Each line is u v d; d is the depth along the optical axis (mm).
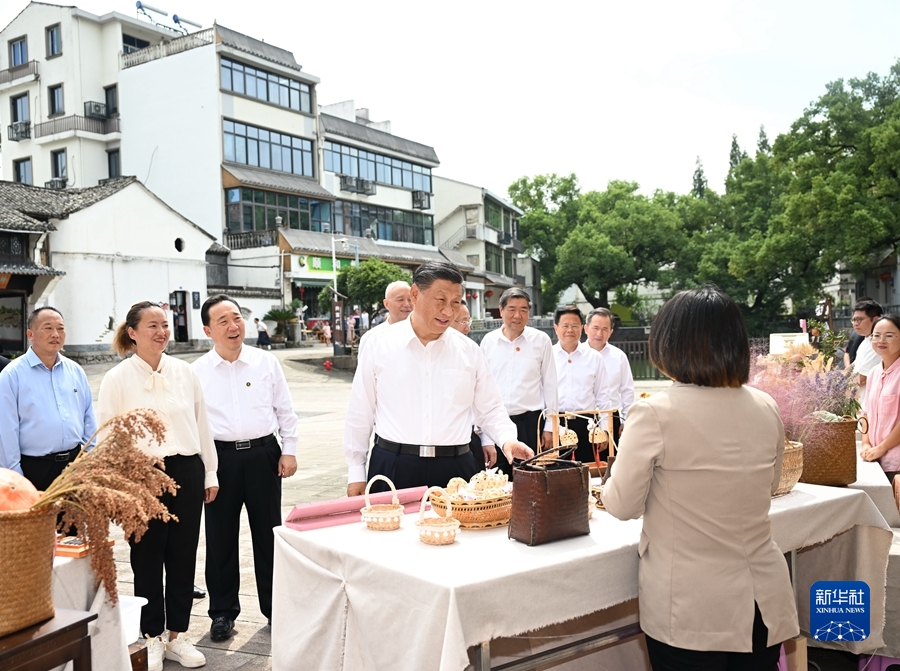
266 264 26703
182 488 3219
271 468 3684
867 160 22578
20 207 19406
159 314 3252
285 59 28781
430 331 3023
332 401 15188
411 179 35594
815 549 2936
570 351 5148
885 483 3109
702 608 1918
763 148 65375
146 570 3158
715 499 1929
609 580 2158
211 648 3365
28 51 29125
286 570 2516
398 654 1996
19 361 3967
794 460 2633
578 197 45531
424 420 3076
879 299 33938
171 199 27188
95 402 13328
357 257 26250
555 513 2201
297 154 29234
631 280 39031
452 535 2242
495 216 41875
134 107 27812
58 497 1855
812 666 3070
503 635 1920
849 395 3191
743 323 2008
